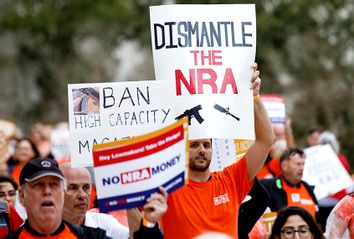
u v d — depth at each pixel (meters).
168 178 11.55
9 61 56.72
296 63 46.75
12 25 56.50
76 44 56.44
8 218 14.02
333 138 26.11
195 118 13.68
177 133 11.58
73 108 13.62
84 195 14.17
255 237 16.16
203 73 13.84
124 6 54.69
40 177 11.41
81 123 13.62
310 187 19.05
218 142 14.84
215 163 14.81
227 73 13.86
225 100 13.79
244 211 14.03
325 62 46.84
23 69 57.03
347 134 44.44
